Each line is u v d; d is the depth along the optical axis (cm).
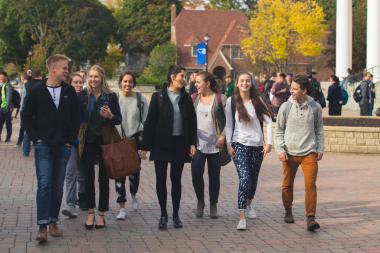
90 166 981
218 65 8388
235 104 1013
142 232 957
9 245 866
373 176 1540
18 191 1289
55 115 906
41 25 8700
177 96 977
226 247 867
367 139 1980
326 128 2008
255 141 1012
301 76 985
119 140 991
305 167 978
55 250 844
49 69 917
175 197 989
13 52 9131
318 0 8781
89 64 8956
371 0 3981
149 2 9931
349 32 4478
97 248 857
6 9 8831
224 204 1186
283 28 6494
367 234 941
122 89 1091
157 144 973
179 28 8794
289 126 991
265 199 1234
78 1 8662
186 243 889
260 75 6250
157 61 7838
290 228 984
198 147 1058
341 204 1184
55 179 922
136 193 1191
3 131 2845
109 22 8969
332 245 877
